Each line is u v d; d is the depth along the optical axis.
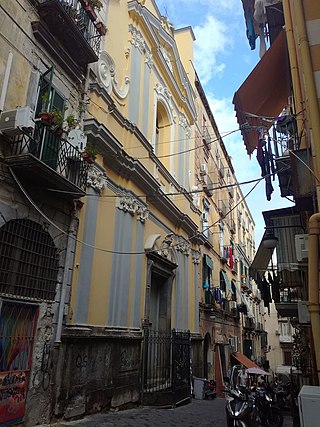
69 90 8.98
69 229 8.48
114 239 10.78
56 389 7.54
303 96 6.63
